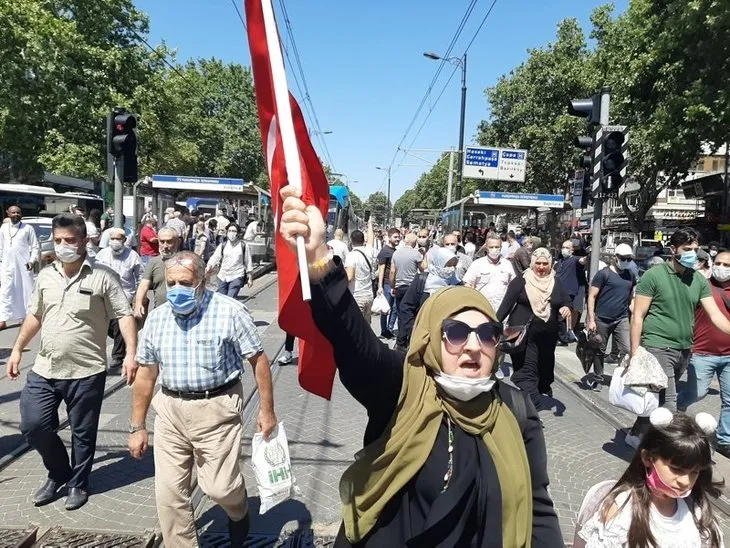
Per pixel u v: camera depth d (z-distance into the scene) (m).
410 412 1.71
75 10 26.56
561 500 4.33
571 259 9.98
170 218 17.22
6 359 7.91
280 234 1.64
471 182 52.88
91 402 3.94
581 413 6.48
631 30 20.25
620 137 8.51
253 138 48.66
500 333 1.75
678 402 5.34
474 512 1.66
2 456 4.76
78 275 3.86
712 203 29.19
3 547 3.35
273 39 1.53
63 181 38.28
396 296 10.26
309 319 1.65
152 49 28.89
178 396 3.08
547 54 33.91
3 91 22.23
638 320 4.99
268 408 3.26
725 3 13.90
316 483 4.44
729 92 14.81
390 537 1.72
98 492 4.18
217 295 3.19
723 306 5.23
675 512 2.14
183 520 3.11
